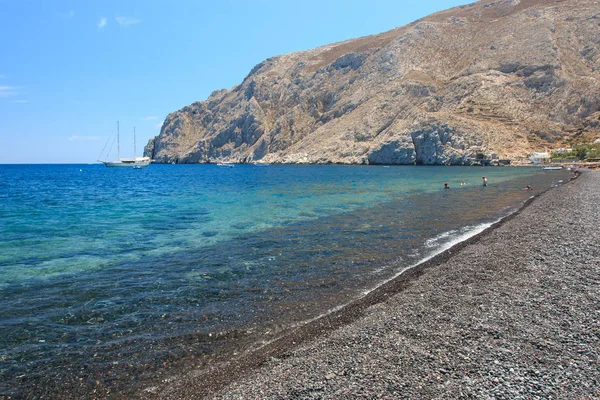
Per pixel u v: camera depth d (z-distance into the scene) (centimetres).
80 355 880
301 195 4441
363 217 2772
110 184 7231
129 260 1692
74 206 3656
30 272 1516
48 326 1033
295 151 16188
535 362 738
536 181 5909
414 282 1288
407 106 14262
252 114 19400
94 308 1155
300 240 2050
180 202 3916
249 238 2119
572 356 754
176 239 2117
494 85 13450
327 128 15950
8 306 1169
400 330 912
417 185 5653
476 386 673
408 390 673
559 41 14125
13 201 4147
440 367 741
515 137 12038
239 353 871
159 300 1216
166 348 908
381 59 17175
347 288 1298
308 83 19288
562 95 12612
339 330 941
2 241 2084
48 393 741
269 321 1047
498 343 818
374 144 13612
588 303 1001
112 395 730
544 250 1554
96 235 2242
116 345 926
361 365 766
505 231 2009
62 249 1903
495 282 1210
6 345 928
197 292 1285
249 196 4438
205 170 13812
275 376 750
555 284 1155
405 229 2305
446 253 1684
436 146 12400
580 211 2448
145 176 10450
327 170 11044
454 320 945
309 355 824
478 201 3634
